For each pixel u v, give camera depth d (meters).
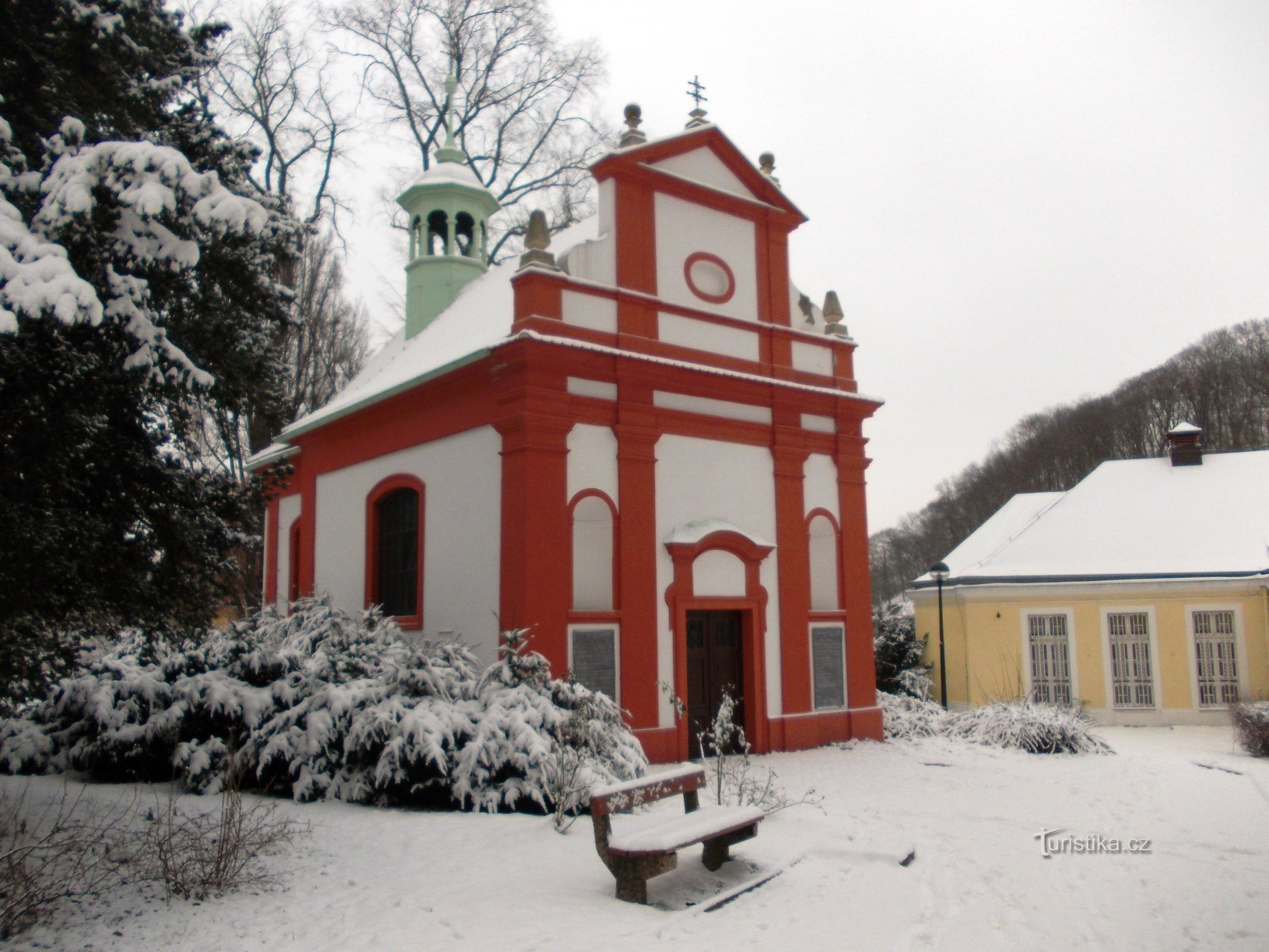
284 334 8.58
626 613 12.68
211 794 9.69
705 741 13.50
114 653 12.05
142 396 6.99
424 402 14.29
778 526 14.63
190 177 6.05
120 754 10.23
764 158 15.70
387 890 6.48
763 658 14.12
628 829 8.33
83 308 5.29
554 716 9.67
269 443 21.80
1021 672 21.94
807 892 6.59
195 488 7.65
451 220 20.61
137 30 7.63
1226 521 22.38
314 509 17.11
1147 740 18.28
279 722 9.87
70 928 5.70
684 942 5.51
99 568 6.83
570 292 12.97
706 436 13.99
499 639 12.20
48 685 7.01
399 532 15.05
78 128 6.17
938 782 11.66
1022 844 8.37
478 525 12.97
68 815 7.70
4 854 6.25
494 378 12.82
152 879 6.59
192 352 7.49
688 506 13.63
